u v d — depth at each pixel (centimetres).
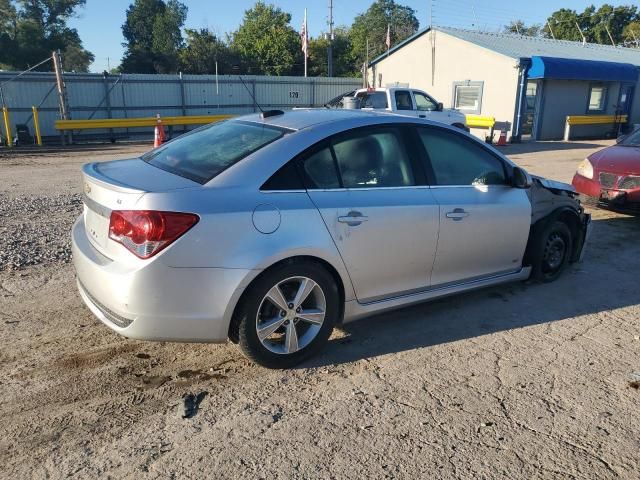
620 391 341
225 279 319
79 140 2069
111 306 316
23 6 5409
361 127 387
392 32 5603
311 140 362
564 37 5934
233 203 323
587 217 560
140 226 305
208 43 4738
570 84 2316
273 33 4744
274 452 279
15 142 1908
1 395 321
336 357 378
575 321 445
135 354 375
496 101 2220
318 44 4950
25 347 378
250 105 2594
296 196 346
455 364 371
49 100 2103
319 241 346
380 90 1486
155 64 5294
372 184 382
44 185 1026
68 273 523
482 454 280
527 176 456
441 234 410
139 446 281
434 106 1573
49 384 334
